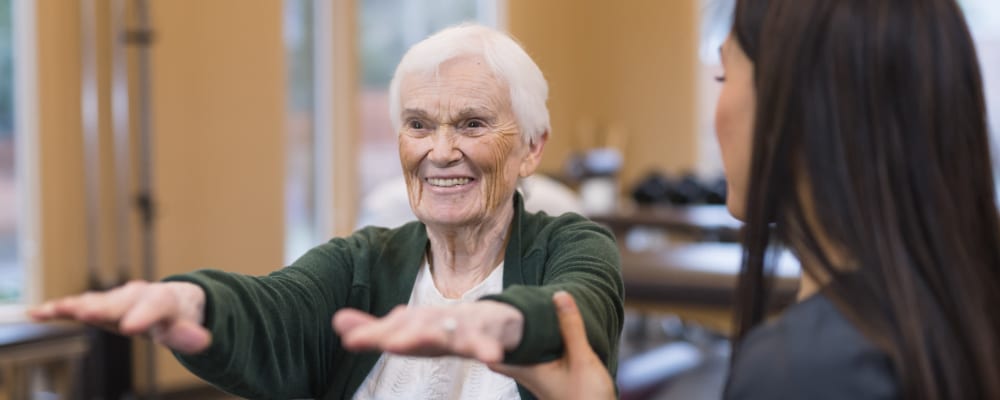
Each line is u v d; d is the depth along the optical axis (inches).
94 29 165.8
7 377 132.8
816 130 37.4
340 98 209.6
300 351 50.6
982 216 38.3
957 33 37.6
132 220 171.2
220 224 184.1
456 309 36.7
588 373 39.8
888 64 36.8
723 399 38.3
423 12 231.9
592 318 42.4
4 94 163.2
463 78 51.1
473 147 51.1
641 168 283.3
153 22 171.6
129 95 169.0
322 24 207.6
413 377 52.5
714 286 125.3
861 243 36.7
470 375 52.1
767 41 38.9
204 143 180.9
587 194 221.8
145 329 35.4
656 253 143.8
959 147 37.2
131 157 170.2
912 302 35.5
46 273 164.7
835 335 35.9
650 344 223.6
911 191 36.9
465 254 54.1
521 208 54.3
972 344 35.7
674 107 278.2
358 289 53.9
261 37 189.8
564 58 278.4
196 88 179.0
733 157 42.3
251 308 45.8
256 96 189.2
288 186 202.5
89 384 149.9
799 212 38.8
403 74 52.4
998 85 248.8
